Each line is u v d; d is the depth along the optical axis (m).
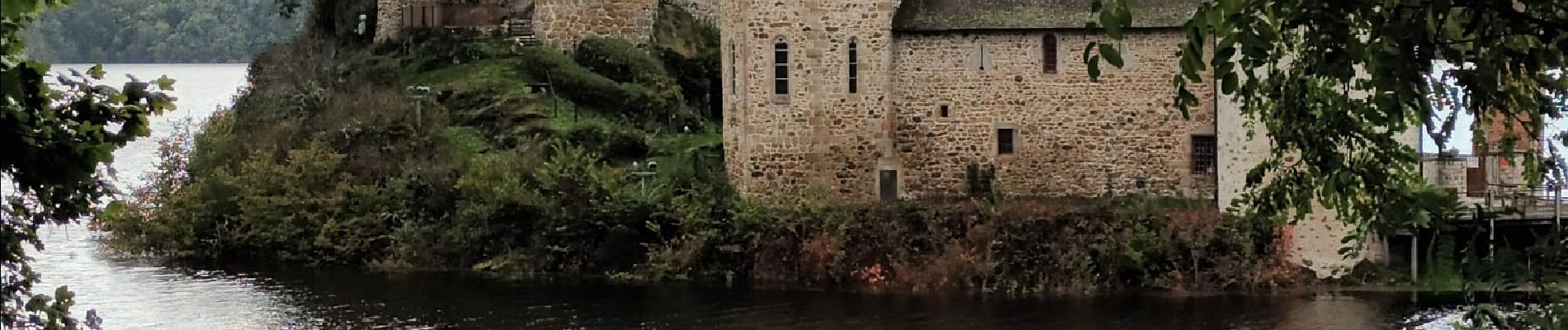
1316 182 15.27
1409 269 35.97
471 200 42.56
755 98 40.19
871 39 40.06
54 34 135.25
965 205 38.19
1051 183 40.34
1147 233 36.56
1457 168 32.59
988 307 34.94
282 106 50.75
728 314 34.94
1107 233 36.78
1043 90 40.16
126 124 14.33
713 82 52.53
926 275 36.94
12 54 13.67
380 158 45.56
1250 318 33.06
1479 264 15.16
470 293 38.22
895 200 39.38
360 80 51.69
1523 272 14.98
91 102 14.17
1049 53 40.12
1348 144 14.90
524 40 52.69
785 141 40.16
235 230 44.66
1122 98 39.88
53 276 41.25
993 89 40.34
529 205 41.19
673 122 48.22
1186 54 11.84
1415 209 14.95
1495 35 12.34
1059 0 40.16
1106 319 33.41
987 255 36.88
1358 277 35.81
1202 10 11.90
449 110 47.97
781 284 38.16
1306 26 12.59
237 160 47.88
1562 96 13.92
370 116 46.78
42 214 14.93
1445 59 12.66
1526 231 32.06
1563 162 14.55
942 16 40.34
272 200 44.56
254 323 34.84
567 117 47.06
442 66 51.72
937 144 40.62
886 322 33.66
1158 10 39.56
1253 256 36.19
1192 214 36.81
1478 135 14.85
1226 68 11.67
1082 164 40.22
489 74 49.53
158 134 77.38
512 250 41.69
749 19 40.03
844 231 38.06
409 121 46.56
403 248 42.56
